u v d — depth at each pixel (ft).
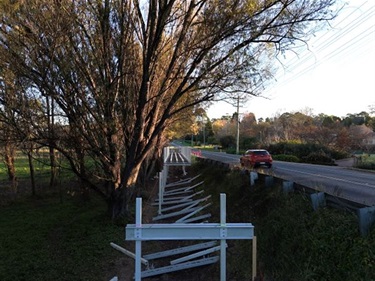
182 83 33.45
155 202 50.47
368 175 61.67
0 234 33.71
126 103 35.35
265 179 32.27
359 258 15.99
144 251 28.32
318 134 159.74
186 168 98.22
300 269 18.22
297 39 28.89
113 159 35.55
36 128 30.37
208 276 22.35
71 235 31.81
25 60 28.30
